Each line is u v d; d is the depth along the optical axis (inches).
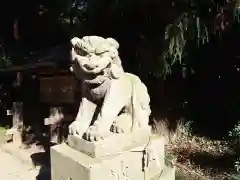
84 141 113.7
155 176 125.6
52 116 199.8
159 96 224.1
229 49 205.9
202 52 208.1
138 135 121.3
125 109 121.9
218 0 168.7
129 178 117.4
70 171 112.1
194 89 227.8
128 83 120.3
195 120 223.5
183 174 163.3
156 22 187.8
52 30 266.1
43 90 205.6
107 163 109.5
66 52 247.6
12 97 276.2
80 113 121.0
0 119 269.0
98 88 114.3
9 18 276.4
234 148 182.1
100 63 105.0
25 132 225.9
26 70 231.0
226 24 171.9
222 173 162.6
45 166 184.2
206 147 195.9
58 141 197.6
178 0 169.9
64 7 238.4
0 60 283.9
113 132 118.6
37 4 259.0
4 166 187.5
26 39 284.8
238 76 214.2
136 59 208.1
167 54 181.3
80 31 227.5
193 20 169.2
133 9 191.8
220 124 217.3
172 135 210.4
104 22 212.2
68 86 194.4
